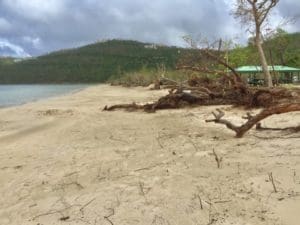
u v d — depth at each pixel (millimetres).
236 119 12688
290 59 51094
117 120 15125
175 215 4730
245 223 4406
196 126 11922
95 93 42562
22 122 16797
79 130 13016
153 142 9695
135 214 4832
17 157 9164
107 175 6742
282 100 14406
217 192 5402
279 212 4637
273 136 8977
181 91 18391
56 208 5336
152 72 63188
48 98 36969
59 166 7816
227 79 18719
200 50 20000
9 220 5125
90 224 4668
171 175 6344
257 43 26750
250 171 6270
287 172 6027
